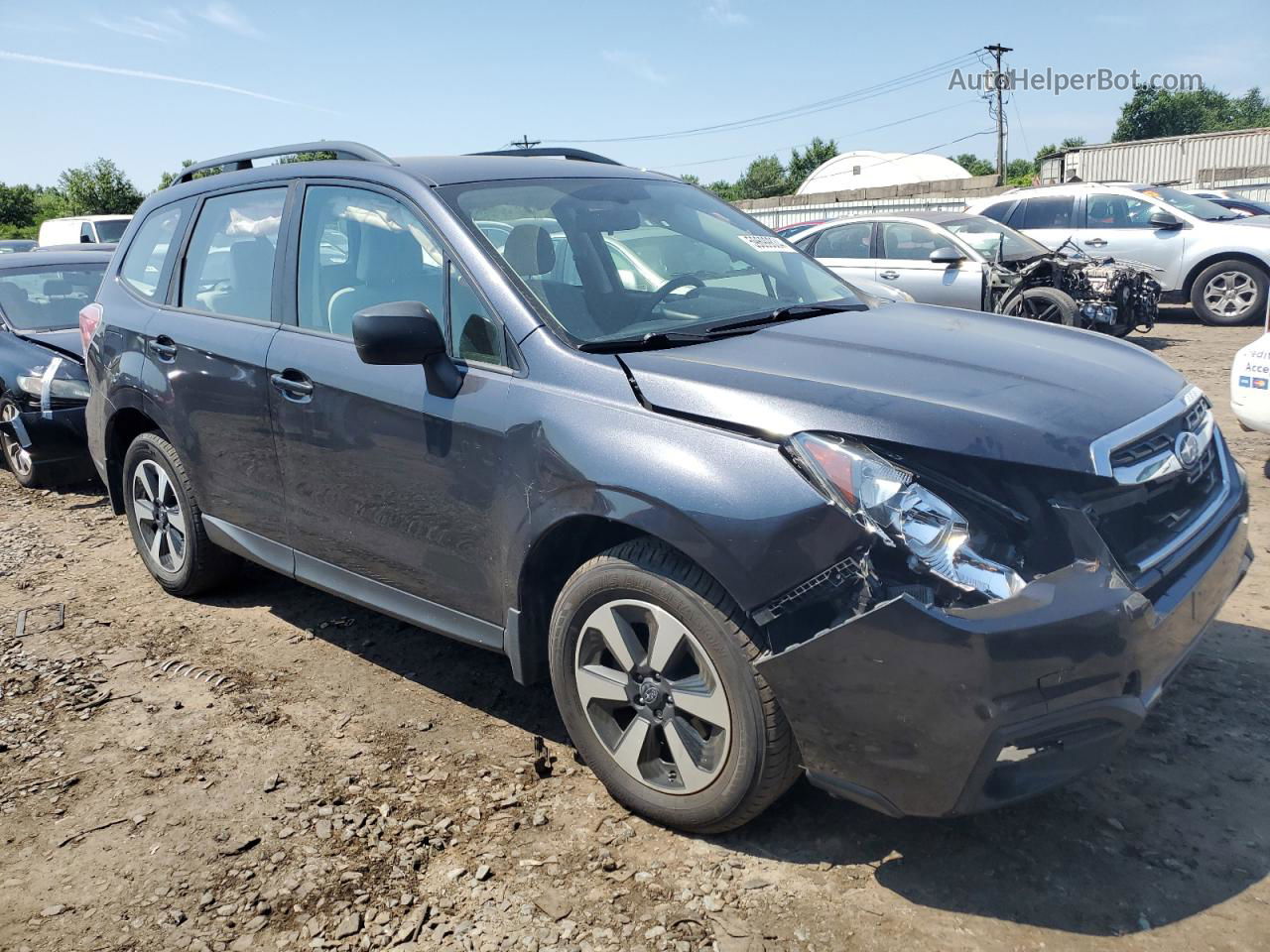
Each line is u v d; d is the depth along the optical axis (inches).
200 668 157.6
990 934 93.7
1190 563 104.7
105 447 191.9
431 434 123.3
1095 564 93.4
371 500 134.2
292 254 149.4
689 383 104.8
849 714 93.9
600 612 110.7
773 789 102.2
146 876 108.2
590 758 116.3
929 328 126.7
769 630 96.4
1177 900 96.8
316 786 123.4
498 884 104.2
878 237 444.5
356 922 99.7
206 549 176.9
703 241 146.9
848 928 95.4
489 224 129.6
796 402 99.1
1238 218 519.5
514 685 148.4
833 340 117.6
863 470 92.6
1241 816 108.8
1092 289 422.3
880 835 108.9
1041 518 94.1
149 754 133.0
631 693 110.3
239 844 112.5
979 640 87.5
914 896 99.2
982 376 106.1
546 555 116.6
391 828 114.3
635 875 104.5
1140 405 105.5
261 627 173.2
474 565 123.3
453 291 125.8
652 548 105.8
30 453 263.1
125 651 165.6
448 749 130.9
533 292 121.5
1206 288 505.0
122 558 213.2
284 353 144.5
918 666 89.5
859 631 91.1
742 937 95.0
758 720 99.3
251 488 156.6
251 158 167.9
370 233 138.4
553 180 145.9
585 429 108.0
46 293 306.3
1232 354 406.3
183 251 173.2
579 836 111.3
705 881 103.1
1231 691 133.7
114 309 185.5
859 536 91.5
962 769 90.7
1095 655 90.3
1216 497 115.4
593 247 133.7
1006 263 418.0
